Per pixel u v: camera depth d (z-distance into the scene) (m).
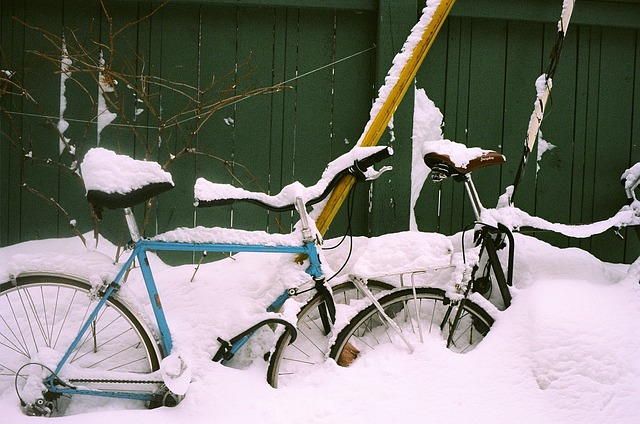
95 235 3.63
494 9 3.81
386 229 3.79
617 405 2.72
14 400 2.65
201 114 3.69
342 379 2.89
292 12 3.82
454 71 3.89
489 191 3.95
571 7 3.36
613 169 3.98
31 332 2.90
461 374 2.89
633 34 3.94
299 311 2.94
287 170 3.87
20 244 3.69
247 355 3.02
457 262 3.07
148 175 2.59
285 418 2.66
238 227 3.87
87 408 2.74
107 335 3.06
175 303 3.13
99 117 3.78
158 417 2.59
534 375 2.89
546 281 3.22
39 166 3.76
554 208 3.96
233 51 3.81
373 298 3.01
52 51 3.74
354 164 2.92
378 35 3.75
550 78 3.41
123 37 3.77
